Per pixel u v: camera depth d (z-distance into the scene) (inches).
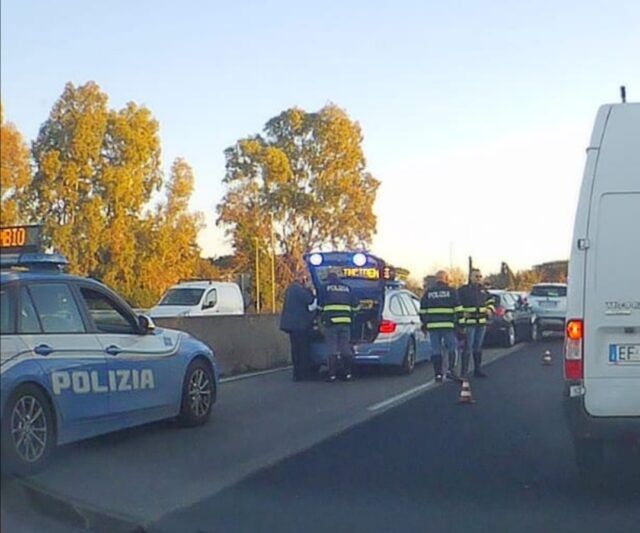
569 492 322.3
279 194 1670.8
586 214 301.9
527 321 1168.8
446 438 431.2
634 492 321.4
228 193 1707.7
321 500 311.0
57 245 1027.3
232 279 1656.0
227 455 386.0
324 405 541.0
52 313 358.6
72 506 298.0
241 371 740.7
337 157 1662.2
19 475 323.0
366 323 693.3
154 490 322.7
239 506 302.4
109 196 1114.7
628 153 301.1
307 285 693.3
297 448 404.2
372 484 334.3
